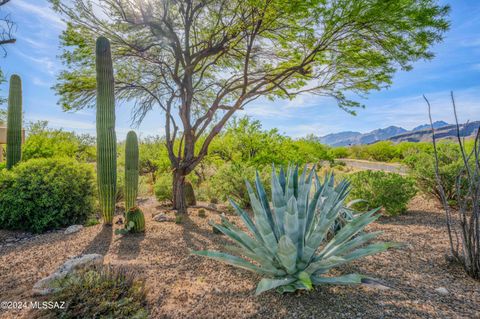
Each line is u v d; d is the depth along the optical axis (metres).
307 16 5.79
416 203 6.80
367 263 3.17
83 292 2.24
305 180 2.77
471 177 2.94
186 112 7.07
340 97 8.02
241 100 6.99
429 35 5.53
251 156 12.29
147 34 7.04
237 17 6.33
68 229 5.19
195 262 3.38
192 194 7.90
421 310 2.15
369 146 38.16
